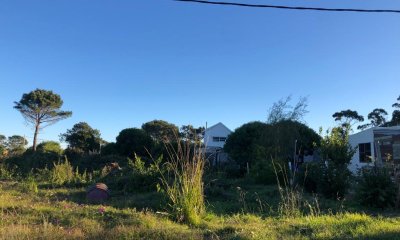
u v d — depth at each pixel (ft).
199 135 34.27
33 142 195.52
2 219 29.25
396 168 47.78
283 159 73.61
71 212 33.09
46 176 77.41
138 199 46.06
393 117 160.15
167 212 32.71
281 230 27.17
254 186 59.41
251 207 42.47
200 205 32.01
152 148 107.45
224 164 95.40
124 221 29.14
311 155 95.61
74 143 173.68
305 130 92.89
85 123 207.92
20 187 61.00
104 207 38.14
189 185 32.04
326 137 54.24
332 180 50.03
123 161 102.37
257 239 24.16
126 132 116.37
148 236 24.30
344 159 52.06
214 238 24.71
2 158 107.65
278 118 88.02
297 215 35.14
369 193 43.37
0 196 44.21
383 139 79.97
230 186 59.57
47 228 25.49
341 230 27.14
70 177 70.69
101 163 100.42
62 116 204.74
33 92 193.77
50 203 41.65
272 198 47.80
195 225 29.76
